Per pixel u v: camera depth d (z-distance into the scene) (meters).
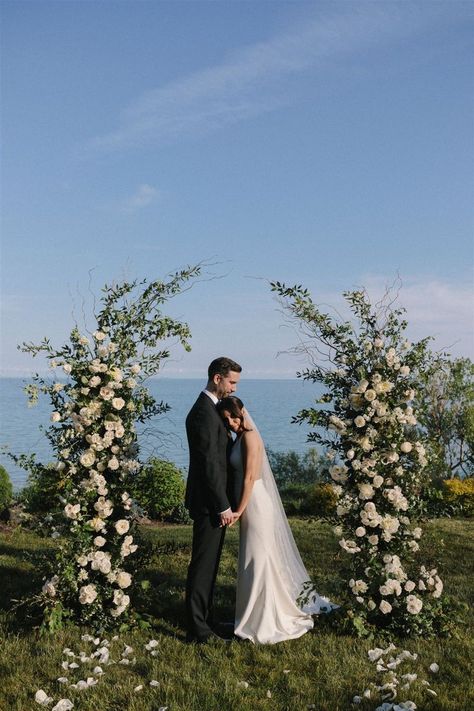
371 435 5.28
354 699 3.93
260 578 5.01
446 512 5.53
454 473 16.80
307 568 7.31
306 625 5.15
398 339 5.52
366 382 5.29
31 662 4.43
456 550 8.44
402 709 3.75
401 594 5.20
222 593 6.28
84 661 4.46
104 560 5.19
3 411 70.38
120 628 5.05
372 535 5.21
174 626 5.29
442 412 16.39
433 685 4.18
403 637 5.11
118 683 4.13
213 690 4.02
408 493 5.42
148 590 5.74
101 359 5.57
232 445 5.27
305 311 5.50
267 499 5.19
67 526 5.47
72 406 5.48
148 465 5.77
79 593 5.24
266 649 4.74
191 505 5.11
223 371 5.13
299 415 5.55
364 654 4.66
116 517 5.52
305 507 13.67
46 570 5.41
